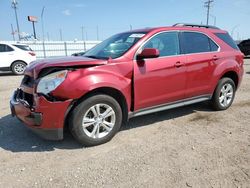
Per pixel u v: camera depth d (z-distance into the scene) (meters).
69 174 3.12
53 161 3.44
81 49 35.78
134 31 4.71
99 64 3.76
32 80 3.73
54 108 3.46
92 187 2.85
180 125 4.71
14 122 4.92
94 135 3.81
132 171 3.15
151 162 3.36
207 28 5.34
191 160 3.40
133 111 4.20
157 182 2.92
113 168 3.23
